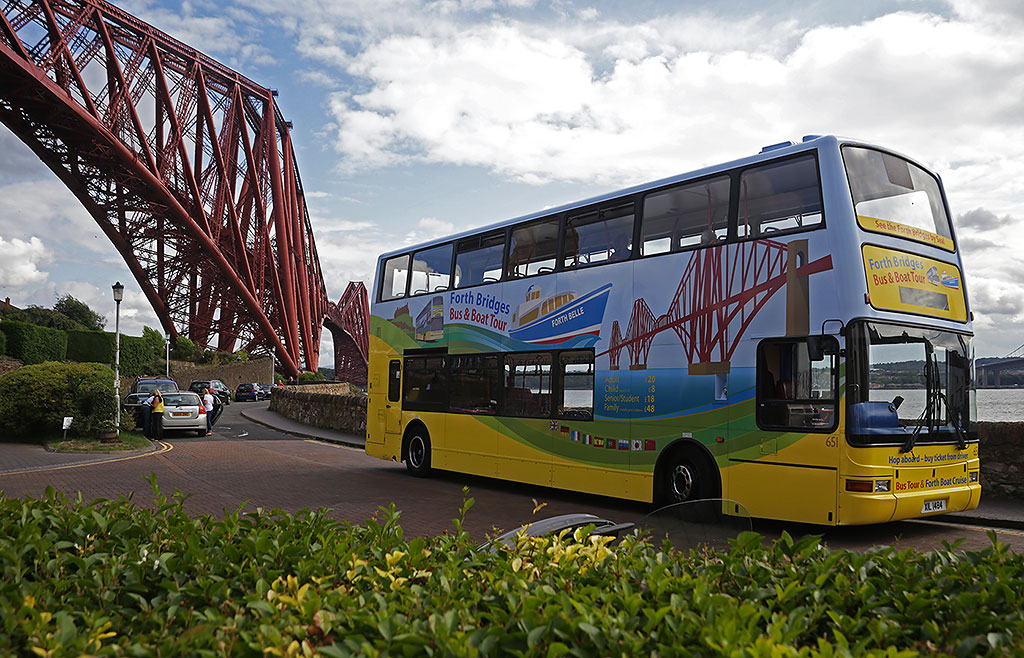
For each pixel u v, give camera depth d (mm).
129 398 28469
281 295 76000
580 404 11141
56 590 3178
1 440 20625
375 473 15523
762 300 8984
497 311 12938
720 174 9719
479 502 11648
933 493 8555
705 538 4332
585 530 3838
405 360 15227
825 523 8117
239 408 44656
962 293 9539
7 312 59062
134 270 66188
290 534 4012
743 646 2354
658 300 10172
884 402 8258
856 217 8461
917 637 2846
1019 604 3096
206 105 66000
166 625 2830
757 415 8836
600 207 11305
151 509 4543
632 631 2635
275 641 2451
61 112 49969
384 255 16422
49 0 50062
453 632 2541
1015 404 13242
